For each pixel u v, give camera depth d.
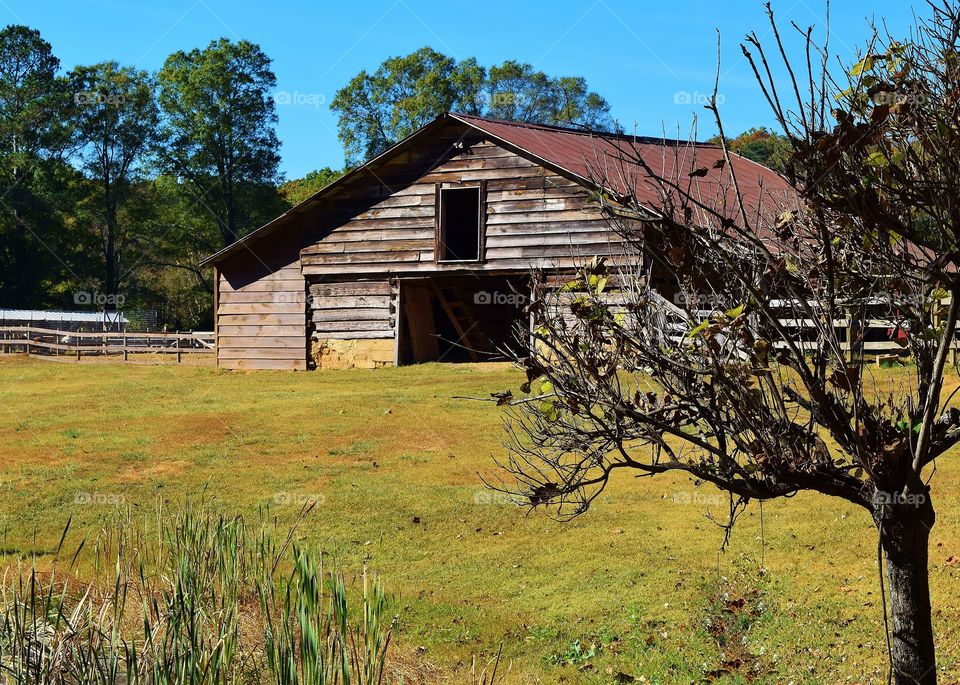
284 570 10.16
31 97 72.88
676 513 13.59
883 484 5.61
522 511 13.80
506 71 65.75
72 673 5.79
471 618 9.94
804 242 5.71
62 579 8.59
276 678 6.22
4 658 5.77
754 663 8.74
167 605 6.55
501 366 27.50
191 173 70.88
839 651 8.73
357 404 22.31
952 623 9.09
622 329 5.64
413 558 12.05
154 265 78.62
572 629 9.73
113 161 73.50
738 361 5.53
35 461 17.11
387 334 29.12
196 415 21.48
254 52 70.31
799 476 5.71
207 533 8.61
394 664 7.95
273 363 30.45
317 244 30.03
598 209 5.80
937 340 5.55
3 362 36.03
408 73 64.56
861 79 5.04
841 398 5.76
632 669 8.72
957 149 4.82
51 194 72.19
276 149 72.06
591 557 11.89
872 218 5.06
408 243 28.86
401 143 28.45
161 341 46.69
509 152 27.53
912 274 5.46
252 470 16.41
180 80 70.12
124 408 22.81
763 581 10.73
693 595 10.43
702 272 5.62
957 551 11.04
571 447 5.93
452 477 15.73
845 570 10.81
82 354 40.09
